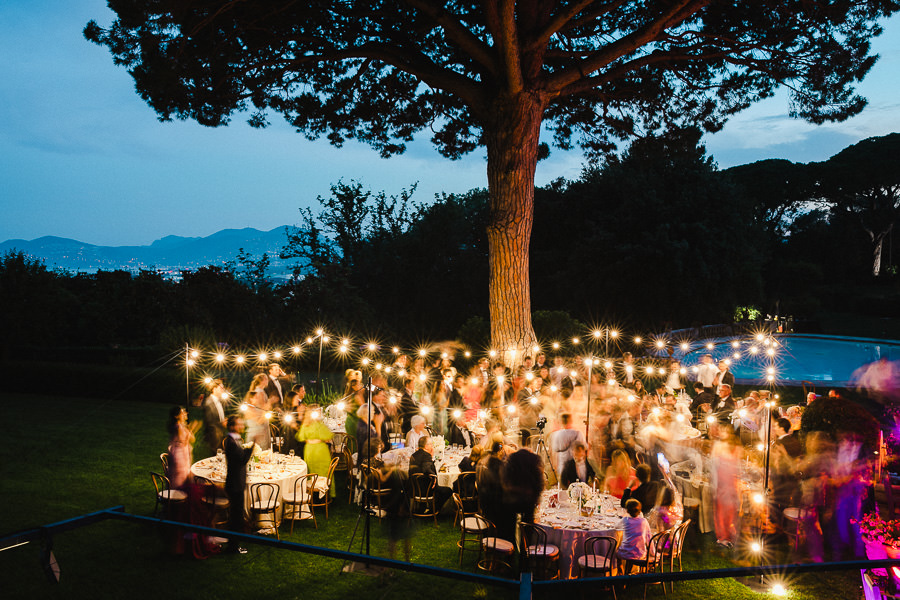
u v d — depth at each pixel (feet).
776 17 42.47
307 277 81.82
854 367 82.89
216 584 22.65
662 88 53.26
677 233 96.53
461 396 37.73
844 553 25.95
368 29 45.93
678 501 27.22
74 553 24.56
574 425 33.55
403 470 26.40
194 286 75.20
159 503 28.66
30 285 70.38
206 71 40.96
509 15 36.81
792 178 160.04
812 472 26.68
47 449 39.50
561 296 106.22
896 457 29.53
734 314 104.68
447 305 117.80
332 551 9.47
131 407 54.39
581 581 8.50
